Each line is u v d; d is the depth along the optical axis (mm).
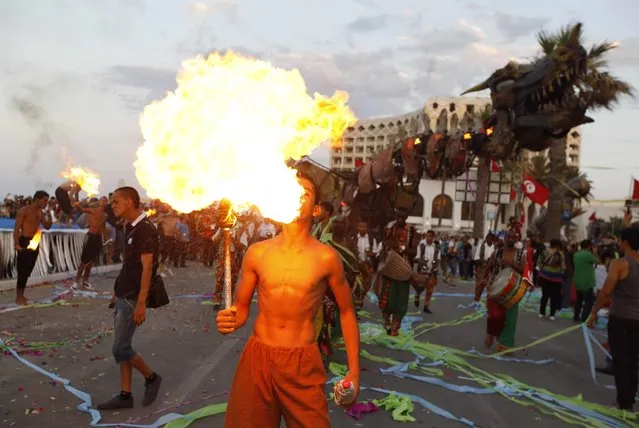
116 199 4223
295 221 2582
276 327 2523
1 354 5801
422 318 10523
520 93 12688
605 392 5965
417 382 5820
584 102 12625
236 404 2531
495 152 13281
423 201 58969
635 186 24750
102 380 5129
